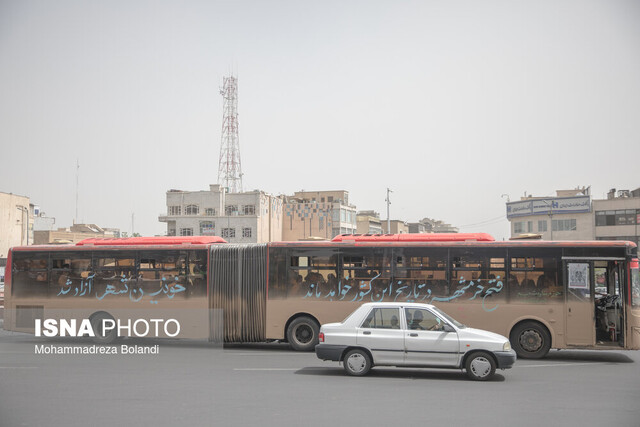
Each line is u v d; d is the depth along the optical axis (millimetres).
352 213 112000
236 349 18719
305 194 117125
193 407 10297
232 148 99875
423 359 12984
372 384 12562
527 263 16844
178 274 18812
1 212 81000
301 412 9898
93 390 11914
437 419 9438
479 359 12867
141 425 9047
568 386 12469
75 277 19250
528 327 16766
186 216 92000
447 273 17234
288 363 15664
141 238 19344
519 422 9281
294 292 18125
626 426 9062
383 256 17703
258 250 18531
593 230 78688
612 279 16719
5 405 10500
